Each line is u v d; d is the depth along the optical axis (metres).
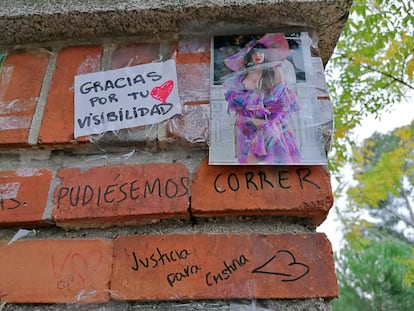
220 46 0.89
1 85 0.89
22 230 0.76
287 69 0.85
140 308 0.69
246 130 0.79
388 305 5.77
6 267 0.73
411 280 3.43
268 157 0.76
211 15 0.88
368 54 2.55
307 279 0.68
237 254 0.71
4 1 0.91
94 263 0.72
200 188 0.75
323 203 0.73
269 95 0.82
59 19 0.90
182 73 0.87
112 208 0.74
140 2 0.88
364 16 2.32
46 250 0.74
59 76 0.89
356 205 3.52
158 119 0.82
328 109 0.80
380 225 8.55
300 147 0.76
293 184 0.74
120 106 0.84
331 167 2.74
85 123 0.83
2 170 0.81
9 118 0.84
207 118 0.81
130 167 0.79
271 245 0.71
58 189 0.78
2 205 0.77
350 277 6.07
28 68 0.91
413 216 5.64
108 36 0.93
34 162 0.82
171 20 0.89
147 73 0.88
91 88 0.87
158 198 0.75
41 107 0.86
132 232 0.75
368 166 3.51
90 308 0.69
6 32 0.93
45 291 0.70
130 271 0.71
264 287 0.68
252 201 0.73
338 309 5.96
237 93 0.83
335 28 0.90
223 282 0.69
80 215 0.74
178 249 0.72
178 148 0.80
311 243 0.71
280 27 0.90
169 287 0.69
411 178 3.37
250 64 0.86
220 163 0.76
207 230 0.74
